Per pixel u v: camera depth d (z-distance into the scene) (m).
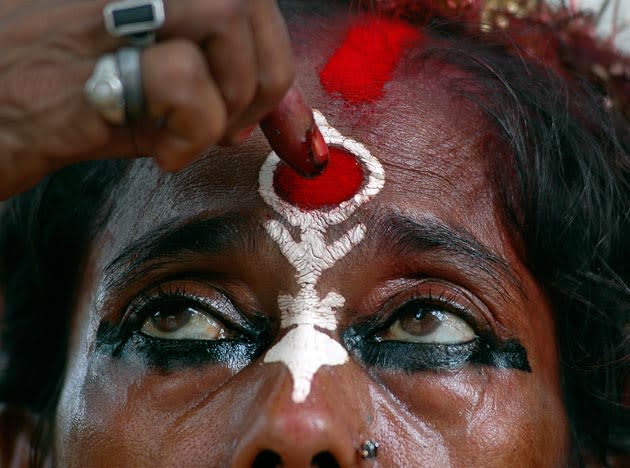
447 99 1.95
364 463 1.66
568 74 2.20
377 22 2.04
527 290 1.92
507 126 1.96
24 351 2.36
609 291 2.09
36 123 1.42
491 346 1.85
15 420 2.36
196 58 1.35
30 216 2.25
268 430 1.56
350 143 1.86
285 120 1.55
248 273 1.81
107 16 1.35
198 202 1.84
